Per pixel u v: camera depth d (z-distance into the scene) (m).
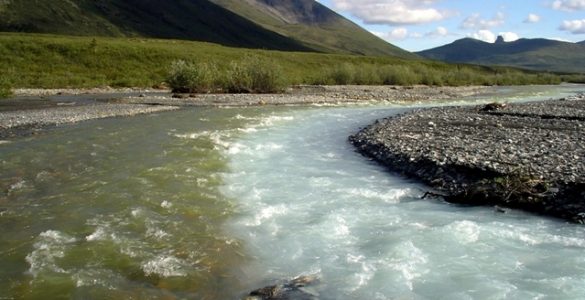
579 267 8.70
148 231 10.51
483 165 14.25
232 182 14.74
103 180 14.52
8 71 56.91
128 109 33.94
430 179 14.52
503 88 74.06
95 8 154.00
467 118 27.03
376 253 9.46
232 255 9.45
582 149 16.52
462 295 7.79
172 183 14.38
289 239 10.27
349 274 8.59
